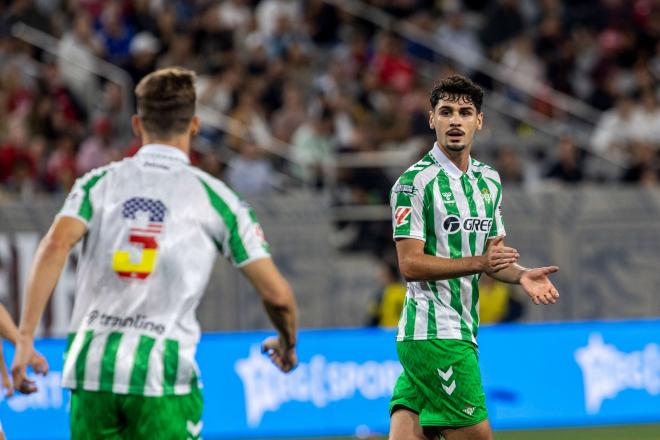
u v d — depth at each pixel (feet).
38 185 147.54
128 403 48.83
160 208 50.14
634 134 174.29
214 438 116.47
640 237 142.20
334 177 152.87
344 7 186.29
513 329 125.08
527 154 172.65
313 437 118.52
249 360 118.73
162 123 51.21
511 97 185.37
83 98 162.50
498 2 189.88
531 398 124.26
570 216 141.08
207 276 50.52
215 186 51.11
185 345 49.65
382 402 121.70
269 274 50.44
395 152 159.74
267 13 183.83
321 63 181.47
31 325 48.29
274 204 135.44
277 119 163.32
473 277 65.92
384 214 148.87
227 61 168.45
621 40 194.39
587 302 140.97
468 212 65.92
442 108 65.62
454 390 65.57
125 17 175.32
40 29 167.43
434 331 65.51
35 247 127.34
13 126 153.28
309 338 120.57
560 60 188.14
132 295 49.39
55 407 113.29
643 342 128.98
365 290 137.08
